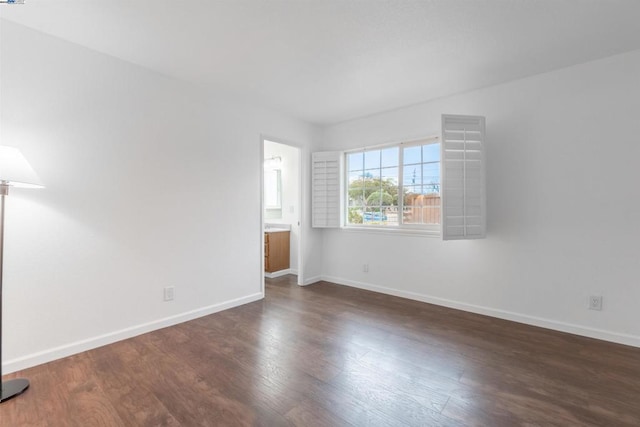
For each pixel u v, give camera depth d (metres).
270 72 2.69
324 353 2.27
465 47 2.26
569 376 1.95
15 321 2.00
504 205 2.92
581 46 2.25
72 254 2.24
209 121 3.07
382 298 3.64
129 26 2.01
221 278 3.20
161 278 2.73
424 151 3.53
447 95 3.21
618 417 1.58
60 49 2.17
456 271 3.25
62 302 2.19
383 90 3.08
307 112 3.79
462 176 2.91
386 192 3.88
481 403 1.69
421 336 2.57
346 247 4.23
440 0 1.74
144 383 1.87
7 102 1.97
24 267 2.04
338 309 3.25
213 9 1.83
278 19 1.93
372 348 2.35
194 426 1.51
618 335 2.41
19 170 1.65
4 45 1.95
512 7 1.81
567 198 2.61
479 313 3.09
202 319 2.95
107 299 2.41
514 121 2.85
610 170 2.42
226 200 3.24
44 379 1.91
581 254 2.56
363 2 1.76
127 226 2.51
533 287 2.79
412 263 3.59
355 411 1.63
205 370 2.03
